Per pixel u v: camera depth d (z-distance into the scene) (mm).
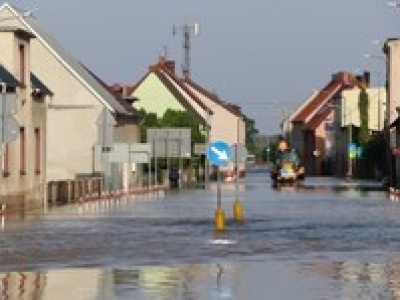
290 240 59531
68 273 42156
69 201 113000
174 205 104562
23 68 99062
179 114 197375
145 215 85750
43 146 106562
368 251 52812
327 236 62719
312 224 74438
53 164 144250
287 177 195125
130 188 139875
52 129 144250
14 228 69125
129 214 87312
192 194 137375
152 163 173750
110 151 114438
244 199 119875
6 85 88312
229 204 106812
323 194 136875
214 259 48250
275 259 48281
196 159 196375
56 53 145500
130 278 40094
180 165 172000
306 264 45875
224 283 38469
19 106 96062
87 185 120062
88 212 90688
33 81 106625
